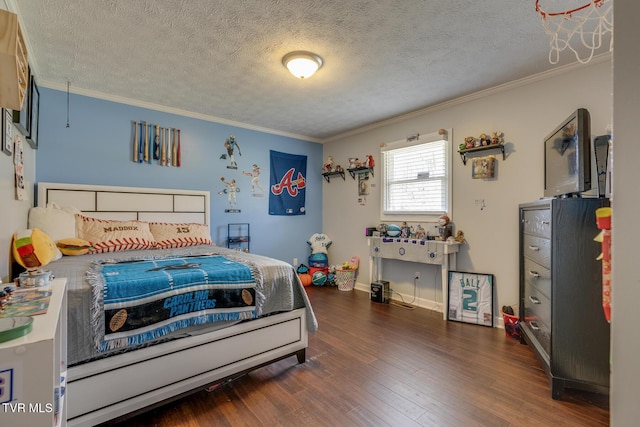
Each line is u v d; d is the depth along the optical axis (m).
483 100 3.20
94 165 3.26
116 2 1.84
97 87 3.10
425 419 1.67
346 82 2.97
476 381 2.04
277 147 4.75
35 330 0.74
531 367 2.23
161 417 1.68
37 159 2.95
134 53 2.44
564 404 1.80
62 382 1.15
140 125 3.55
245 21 2.03
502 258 3.06
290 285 2.22
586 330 1.79
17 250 1.93
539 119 2.80
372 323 3.14
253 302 2.01
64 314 1.18
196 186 3.96
